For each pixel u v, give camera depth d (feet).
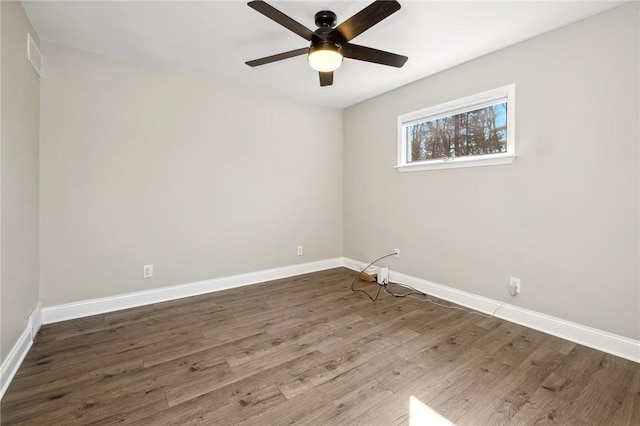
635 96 6.02
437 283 9.93
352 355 6.38
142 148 9.08
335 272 13.08
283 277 12.27
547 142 7.25
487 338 7.12
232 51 8.21
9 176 5.60
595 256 6.61
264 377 5.59
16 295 5.93
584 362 6.07
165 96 9.40
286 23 5.52
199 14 6.52
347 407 4.81
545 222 7.36
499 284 8.30
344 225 13.93
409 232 10.83
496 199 8.29
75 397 4.99
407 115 10.68
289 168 12.27
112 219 8.68
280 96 11.85
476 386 5.33
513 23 6.80
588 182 6.66
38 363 6.01
